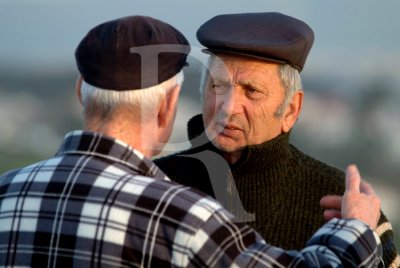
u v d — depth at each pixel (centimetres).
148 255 274
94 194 282
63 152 297
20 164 2236
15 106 2959
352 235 291
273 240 371
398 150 2069
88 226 279
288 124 377
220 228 277
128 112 290
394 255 370
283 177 375
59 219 283
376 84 2448
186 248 273
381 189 1897
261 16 377
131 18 297
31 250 283
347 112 2252
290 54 363
